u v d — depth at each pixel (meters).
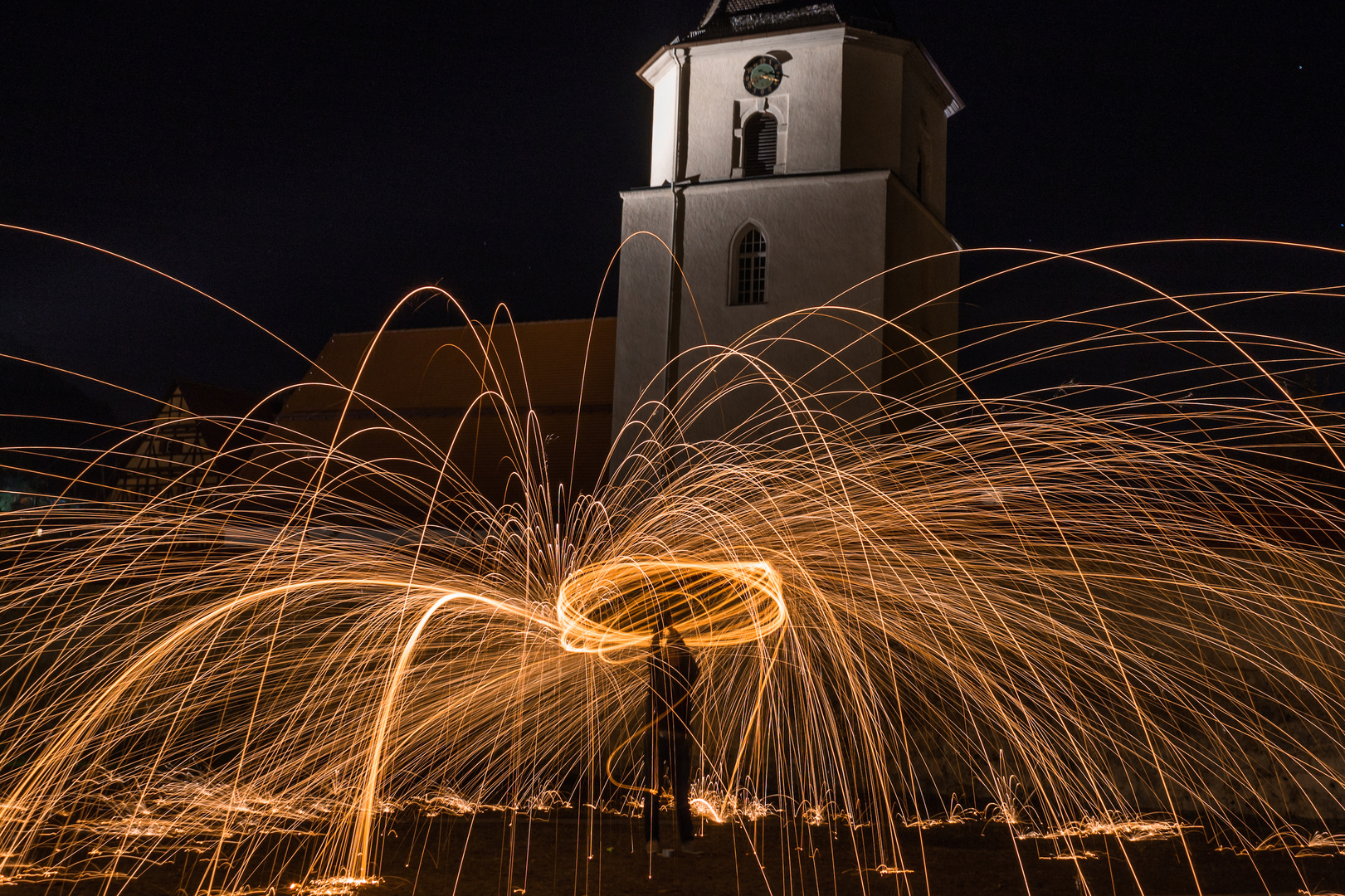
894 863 9.37
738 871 8.91
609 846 10.06
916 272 25.09
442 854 9.61
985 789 13.45
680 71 25.27
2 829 10.70
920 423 24.52
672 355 23.94
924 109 26.81
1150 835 11.11
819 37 24.05
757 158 24.75
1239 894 8.16
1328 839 10.94
